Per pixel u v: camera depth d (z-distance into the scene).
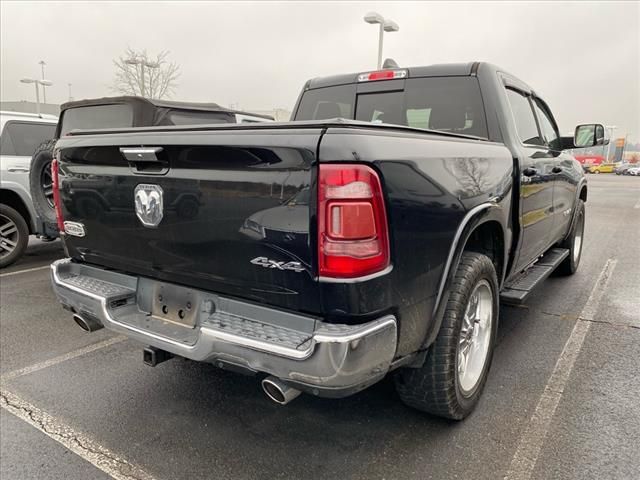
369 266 1.88
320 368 1.84
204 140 2.09
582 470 2.34
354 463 2.43
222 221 2.12
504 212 2.98
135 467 2.43
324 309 1.92
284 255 1.96
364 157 1.85
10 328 4.30
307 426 2.76
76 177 2.77
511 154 3.18
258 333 2.02
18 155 6.55
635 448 2.50
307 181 1.85
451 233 2.32
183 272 2.36
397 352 2.11
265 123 2.05
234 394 3.14
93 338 4.09
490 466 2.38
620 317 4.46
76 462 2.47
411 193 2.05
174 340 2.31
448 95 3.58
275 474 2.36
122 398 3.09
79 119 6.29
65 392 3.17
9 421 2.83
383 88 3.88
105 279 2.82
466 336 2.72
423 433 2.66
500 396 3.02
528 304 4.84
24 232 6.55
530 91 4.24
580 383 3.19
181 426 2.78
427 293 2.21
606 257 7.22
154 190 2.36
